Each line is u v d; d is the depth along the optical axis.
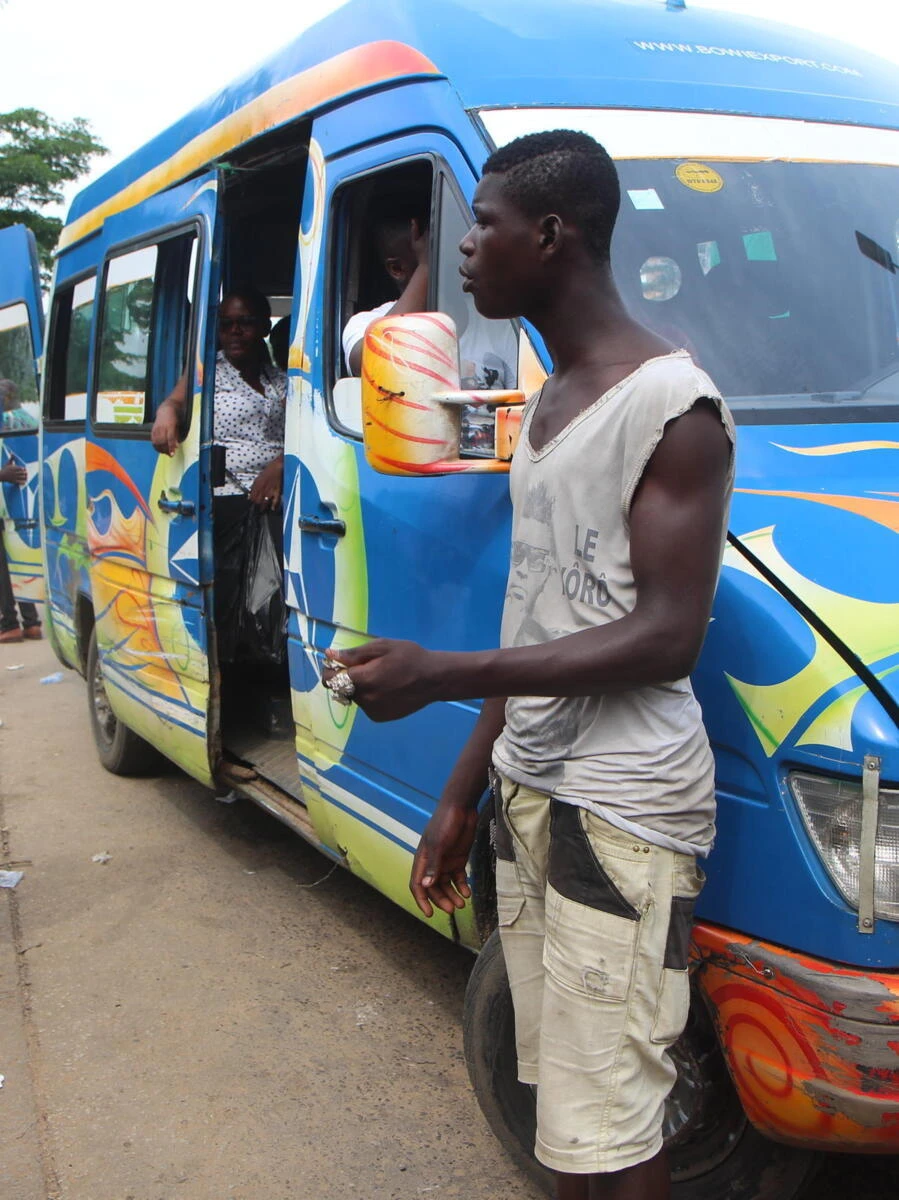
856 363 2.73
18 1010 3.65
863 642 1.94
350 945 4.05
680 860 1.89
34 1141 2.99
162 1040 3.45
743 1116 2.29
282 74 3.84
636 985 1.88
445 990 3.73
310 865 4.77
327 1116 3.08
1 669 8.62
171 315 4.68
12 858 4.90
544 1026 1.97
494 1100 2.68
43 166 26.59
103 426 5.38
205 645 4.38
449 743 2.94
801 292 2.83
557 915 1.93
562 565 1.89
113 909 4.37
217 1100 3.15
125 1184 2.81
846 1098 1.88
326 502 3.43
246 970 3.88
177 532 4.50
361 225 3.46
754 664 2.01
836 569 2.06
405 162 3.11
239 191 4.51
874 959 1.88
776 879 1.98
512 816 2.07
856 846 1.88
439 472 2.34
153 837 5.11
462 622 2.81
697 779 1.89
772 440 2.46
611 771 1.86
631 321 1.90
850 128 3.21
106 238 5.54
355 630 3.32
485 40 3.08
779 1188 2.29
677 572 1.72
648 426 1.73
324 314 3.48
